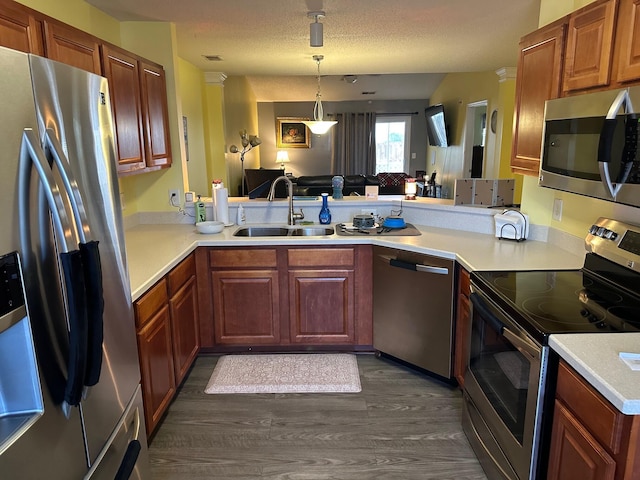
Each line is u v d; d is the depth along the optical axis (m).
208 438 2.31
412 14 2.87
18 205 1.02
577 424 1.31
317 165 10.81
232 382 2.83
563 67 2.01
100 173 1.41
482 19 3.00
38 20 1.78
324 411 2.53
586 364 1.25
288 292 3.06
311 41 2.91
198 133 5.02
